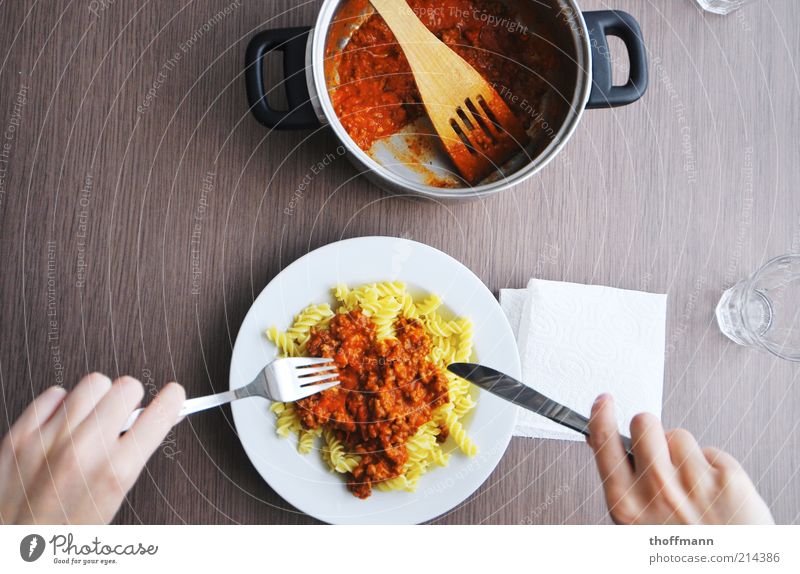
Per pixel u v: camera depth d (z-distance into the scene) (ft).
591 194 4.23
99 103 4.12
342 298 3.84
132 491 3.92
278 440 3.73
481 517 4.05
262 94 3.41
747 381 4.20
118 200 4.09
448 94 3.64
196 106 4.13
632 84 3.48
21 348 4.01
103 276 4.07
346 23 3.65
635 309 4.03
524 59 3.79
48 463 3.33
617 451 3.26
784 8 4.34
